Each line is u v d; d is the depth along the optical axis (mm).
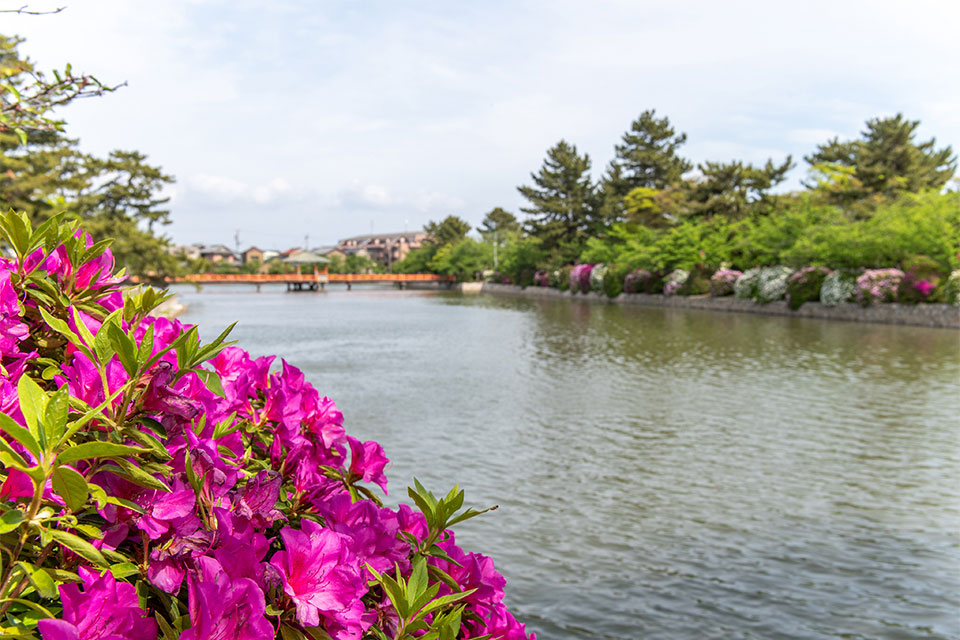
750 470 9445
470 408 13758
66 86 3881
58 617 913
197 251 171250
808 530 7281
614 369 19078
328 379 17672
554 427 12039
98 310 1396
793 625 5352
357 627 1130
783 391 15281
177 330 1504
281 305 60719
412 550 1532
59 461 846
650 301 55812
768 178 51406
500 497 8336
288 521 1351
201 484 1075
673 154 68875
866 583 6055
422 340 27906
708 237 51156
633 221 64875
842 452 10305
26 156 31094
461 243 113562
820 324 33406
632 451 10438
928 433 11383
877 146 54375
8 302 1234
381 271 144250
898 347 23312
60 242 1409
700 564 6469
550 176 76438
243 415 1594
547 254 80375
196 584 940
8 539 905
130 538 1064
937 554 6656
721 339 26703
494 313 46438
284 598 1070
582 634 5211
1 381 1046
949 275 32781
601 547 6855
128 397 1050
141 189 48344
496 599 1605
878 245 35656
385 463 1708
